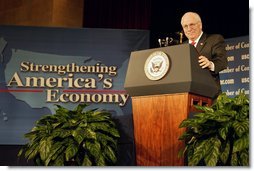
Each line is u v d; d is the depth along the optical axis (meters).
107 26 6.93
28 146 2.86
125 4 6.85
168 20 6.56
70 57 4.64
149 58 2.61
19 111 4.55
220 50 3.29
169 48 2.56
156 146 2.54
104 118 2.79
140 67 2.67
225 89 5.65
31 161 3.33
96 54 4.66
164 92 2.52
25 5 7.27
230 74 5.64
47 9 7.05
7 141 4.49
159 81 2.52
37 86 4.58
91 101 4.57
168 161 2.48
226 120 2.34
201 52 3.33
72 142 2.62
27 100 4.56
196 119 2.36
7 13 7.42
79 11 7.19
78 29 4.68
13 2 7.38
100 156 2.58
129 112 4.55
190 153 2.41
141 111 2.63
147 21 6.72
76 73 4.62
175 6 6.50
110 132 2.70
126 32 4.68
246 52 5.55
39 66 4.61
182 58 2.48
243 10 5.98
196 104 2.57
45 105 4.55
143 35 4.68
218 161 2.37
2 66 4.59
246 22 5.95
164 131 2.51
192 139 2.44
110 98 4.59
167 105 2.51
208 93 2.66
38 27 4.66
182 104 2.45
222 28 6.12
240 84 5.55
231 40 5.70
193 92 2.48
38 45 4.64
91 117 2.78
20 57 4.62
